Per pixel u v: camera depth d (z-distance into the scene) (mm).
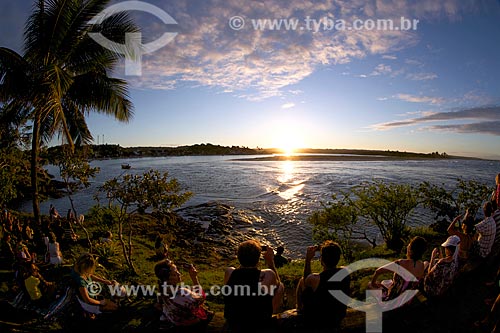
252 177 60625
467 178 57688
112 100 14469
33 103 11242
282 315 4934
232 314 4379
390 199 13219
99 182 53875
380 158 178750
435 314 4918
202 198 36219
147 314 6242
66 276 8828
